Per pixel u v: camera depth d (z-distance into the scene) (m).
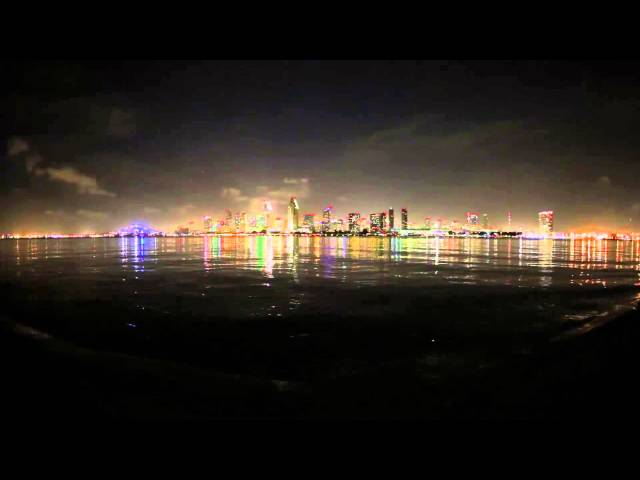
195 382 7.57
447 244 149.75
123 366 8.69
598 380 6.86
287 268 44.09
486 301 21.22
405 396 6.54
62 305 19.83
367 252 84.19
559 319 15.89
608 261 58.97
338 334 13.46
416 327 14.55
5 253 83.19
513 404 5.93
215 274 37.03
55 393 6.65
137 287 27.33
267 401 6.40
